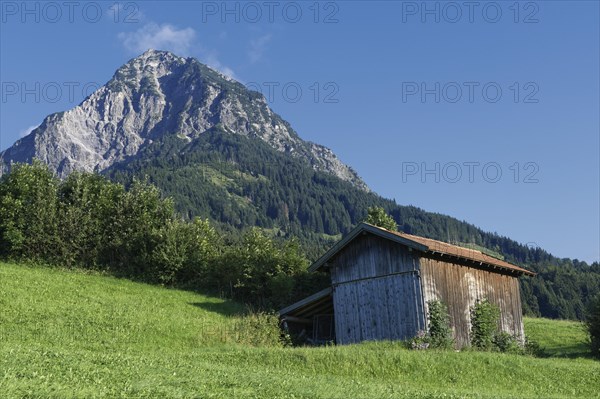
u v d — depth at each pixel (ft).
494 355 85.87
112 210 199.21
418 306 105.19
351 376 73.97
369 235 114.42
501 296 127.54
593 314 126.93
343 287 116.67
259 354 81.61
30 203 188.14
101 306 124.98
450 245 126.21
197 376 60.90
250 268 164.35
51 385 48.21
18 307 112.98
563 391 73.82
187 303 148.87
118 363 63.72
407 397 59.06
